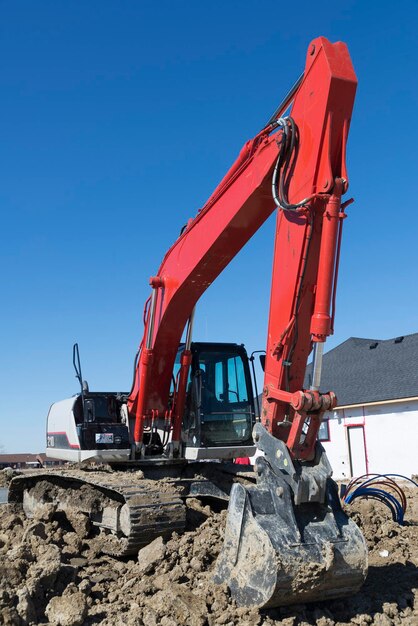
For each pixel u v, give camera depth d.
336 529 5.59
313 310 5.71
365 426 25.50
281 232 5.97
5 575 5.97
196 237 7.64
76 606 5.56
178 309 8.36
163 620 5.37
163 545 6.79
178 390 9.07
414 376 24.80
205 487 8.95
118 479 8.16
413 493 14.15
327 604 5.79
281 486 5.60
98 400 9.52
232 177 6.83
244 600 5.44
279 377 5.82
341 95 5.50
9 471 11.16
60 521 8.35
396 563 7.14
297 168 5.82
